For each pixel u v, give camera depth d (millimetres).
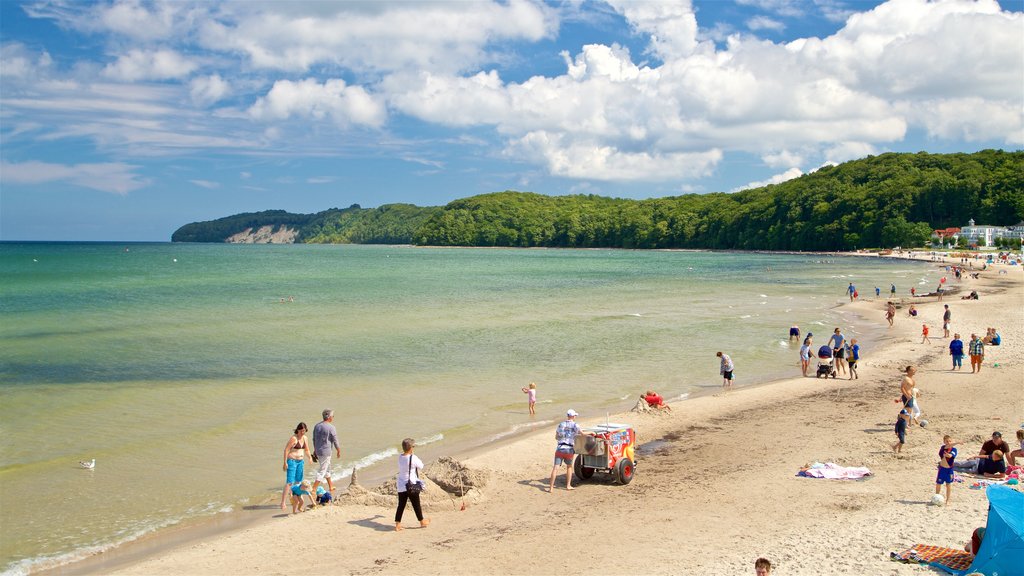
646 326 45750
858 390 26453
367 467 18141
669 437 20750
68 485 16469
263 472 17578
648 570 11414
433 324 46375
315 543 13211
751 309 56406
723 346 38000
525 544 12922
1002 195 173000
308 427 21531
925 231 170250
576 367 31922
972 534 11656
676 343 38938
